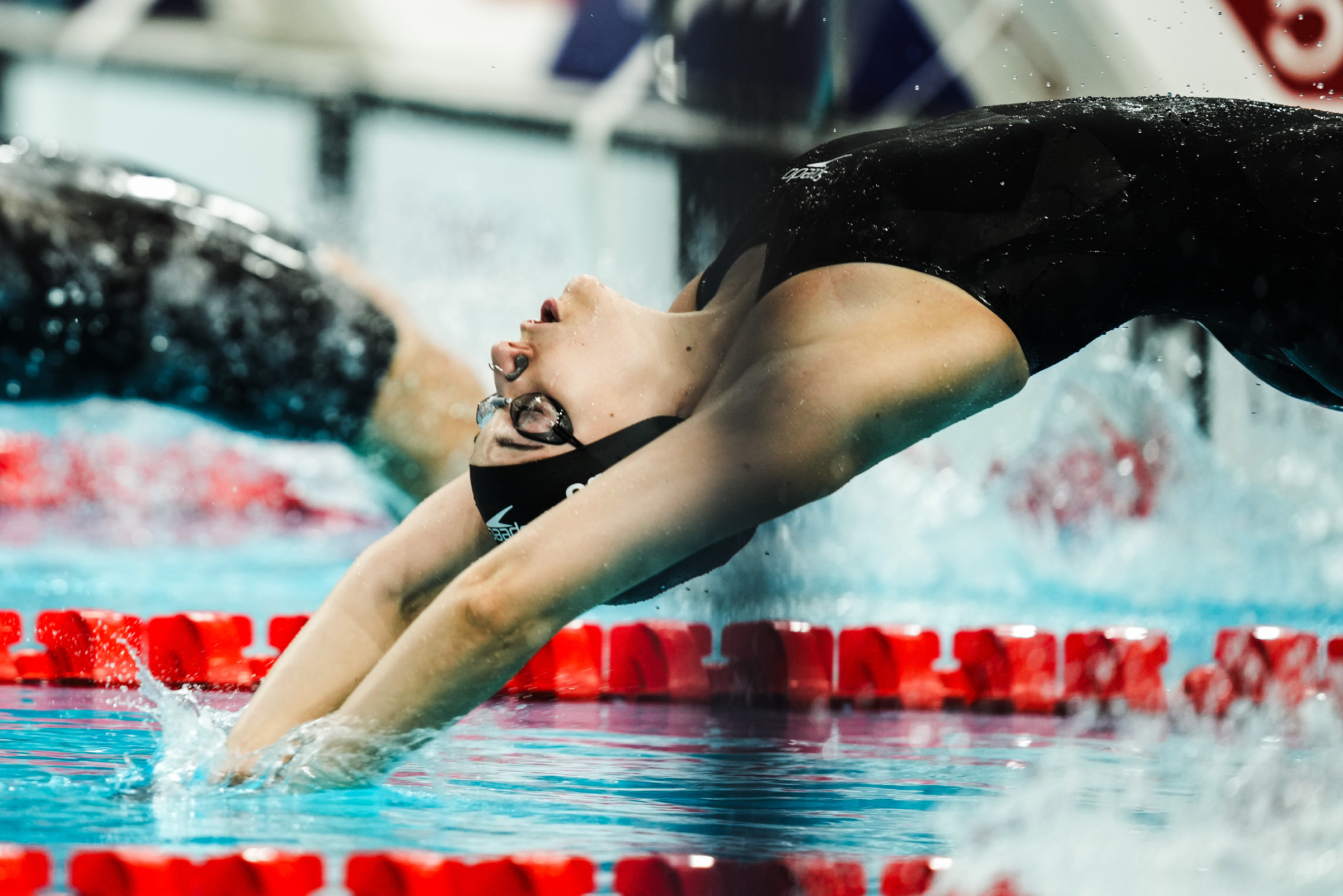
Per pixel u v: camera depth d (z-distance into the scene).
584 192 36.03
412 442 20.41
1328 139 7.92
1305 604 20.41
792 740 10.33
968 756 9.62
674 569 7.20
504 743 9.95
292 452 30.34
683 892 5.79
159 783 7.60
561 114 35.97
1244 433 28.95
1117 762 9.35
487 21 36.06
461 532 8.04
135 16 33.50
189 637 12.85
